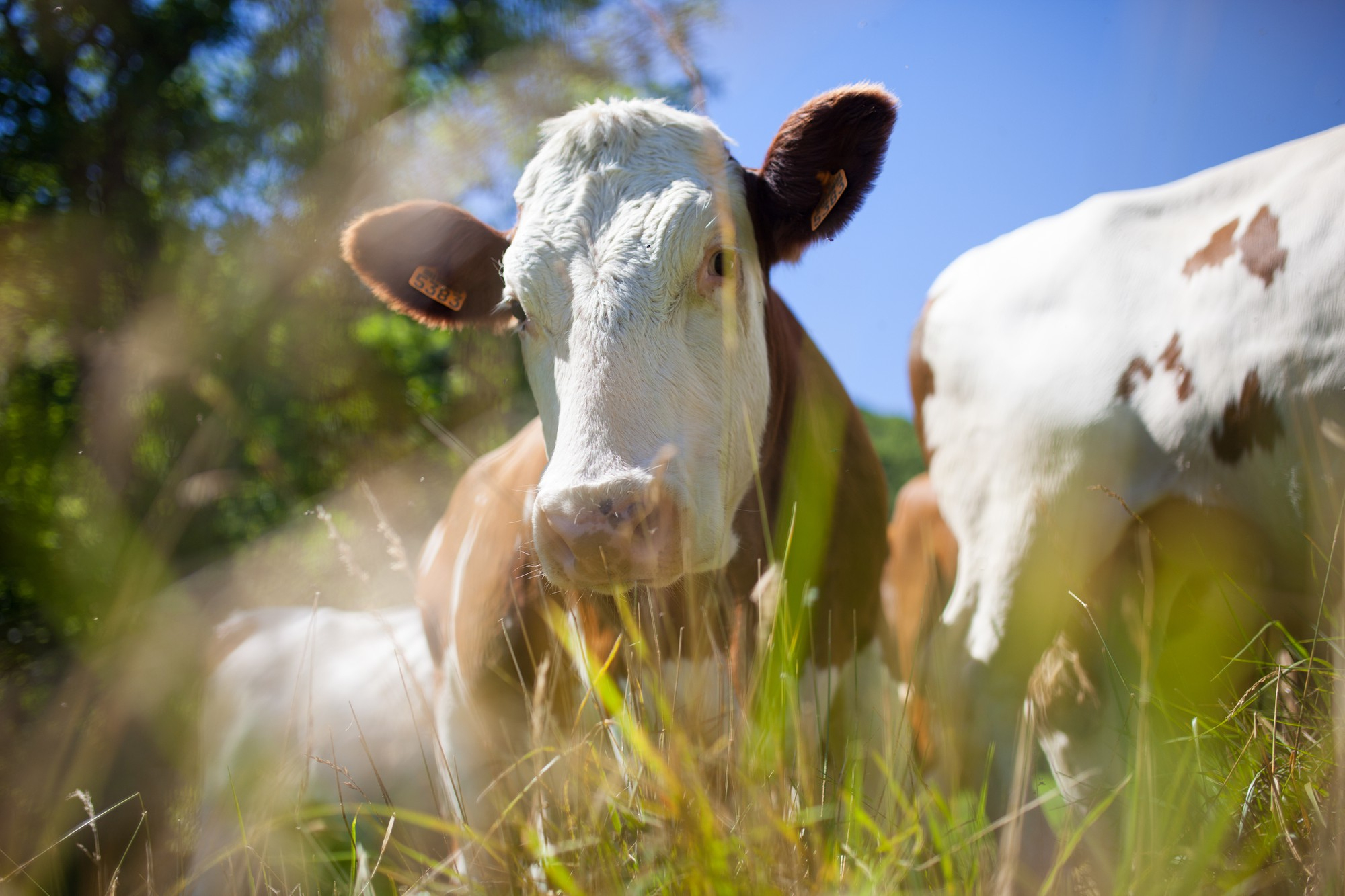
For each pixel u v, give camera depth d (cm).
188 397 678
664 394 223
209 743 412
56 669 508
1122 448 270
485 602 292
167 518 589
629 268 228
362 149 737
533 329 242
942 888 180
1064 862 190
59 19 717
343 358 759
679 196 235
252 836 250
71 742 436
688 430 228
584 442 213
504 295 253
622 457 212
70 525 577
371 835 313
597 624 257
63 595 540
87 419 649
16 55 725
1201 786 199
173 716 452
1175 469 265
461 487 366
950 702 279
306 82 747
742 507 263
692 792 171
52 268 686
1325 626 235
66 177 724
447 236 289
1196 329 264
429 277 296
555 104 685
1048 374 283
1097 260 288
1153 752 208
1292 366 246
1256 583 264
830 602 278
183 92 784
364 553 583
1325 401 240
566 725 265
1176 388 264
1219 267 264
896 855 174
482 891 192
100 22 737
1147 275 278
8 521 549
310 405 741
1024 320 296
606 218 236
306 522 627
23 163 715
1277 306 250
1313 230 248
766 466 272
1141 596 271
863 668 293
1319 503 240
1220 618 270
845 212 262
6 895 307
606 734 227
